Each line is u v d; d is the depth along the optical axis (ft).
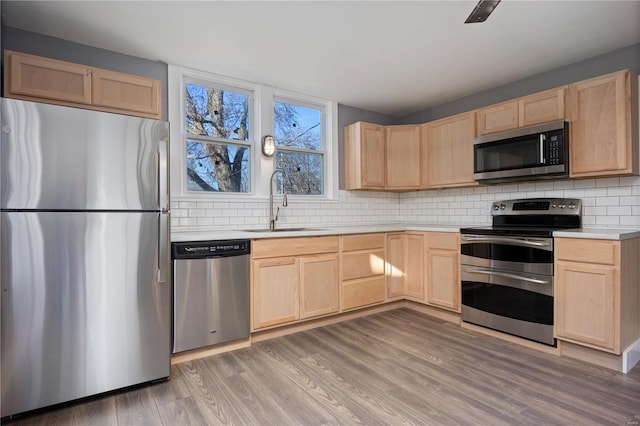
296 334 9.66
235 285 8.53
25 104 5.64
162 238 6.85
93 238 6.19
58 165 5.88
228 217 10.49
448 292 10.55
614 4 6.91
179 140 9.71
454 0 6.78
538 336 8.40
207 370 7.48
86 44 8.45
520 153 9.59
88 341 6.18
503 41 8.44
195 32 7.94
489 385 6.70
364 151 12.55
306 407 6.01
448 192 12.93
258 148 11.12
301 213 12.08
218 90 10.69
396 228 11.67
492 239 9.35
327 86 11.39
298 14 7.24
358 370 7.40
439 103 13.12
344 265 10.52
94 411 5.95
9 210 5.55
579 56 9.25
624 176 8.50
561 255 7.98
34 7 6.89
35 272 5.74
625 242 7.34
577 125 8.70
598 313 7.37
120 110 7.45
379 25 7.70
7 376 5.58
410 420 5.60
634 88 8.48
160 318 6.90
